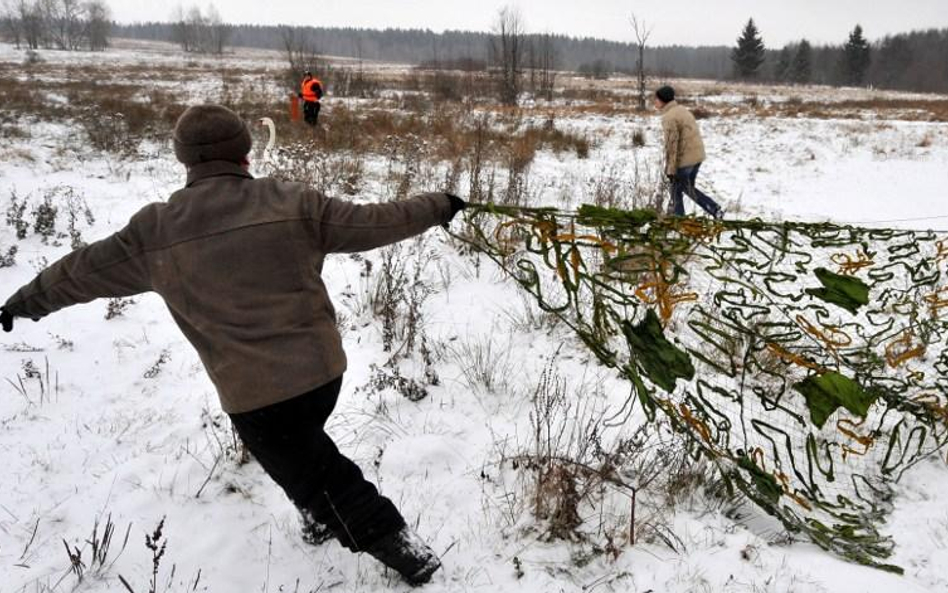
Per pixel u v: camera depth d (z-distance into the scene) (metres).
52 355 3.96
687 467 2.89
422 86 29.03
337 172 8.41
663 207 7.66
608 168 11.02
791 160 13.20
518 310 4.59
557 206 7.79
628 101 28.81
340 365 2.04
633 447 2.89
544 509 2.63
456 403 3.46
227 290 1.88
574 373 3.81
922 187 10.89
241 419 1.98
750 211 8.96
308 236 1.96
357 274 5.21
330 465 2.11
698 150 7.43
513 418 3.35
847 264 3.17
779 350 2.84
